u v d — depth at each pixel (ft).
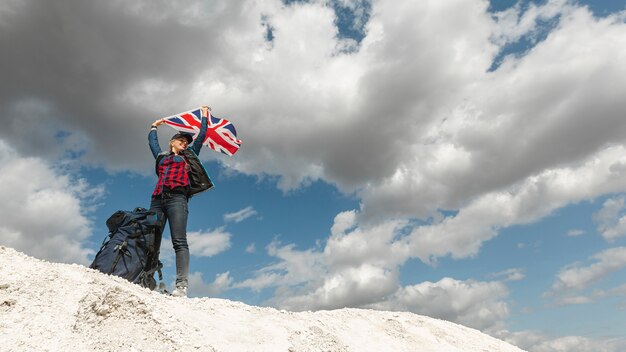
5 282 13.02
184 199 20.36
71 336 12.00
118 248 18.17
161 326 14.44
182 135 22.38
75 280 14.52
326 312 25.14
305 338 18.61
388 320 26.71
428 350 23.86
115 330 13.42
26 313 12.09
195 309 17.61
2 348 10.58
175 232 19.83
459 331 28.86
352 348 20.27
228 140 27.76
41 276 14.02
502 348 28.12
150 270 19.43
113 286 15.03
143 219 19.31
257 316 19.43
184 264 19.61
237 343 15.97
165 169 20.65
